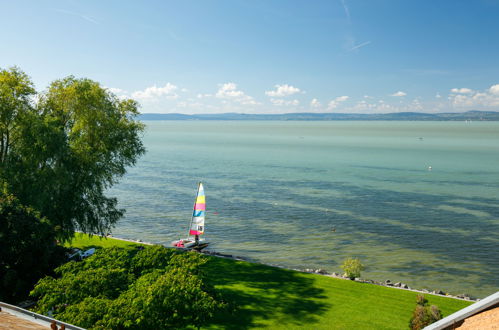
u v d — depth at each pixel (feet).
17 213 100.17
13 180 122.31
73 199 139.33
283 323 97.60
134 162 161.17
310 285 127.85
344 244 203.82
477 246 198.39
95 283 74.23
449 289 150.10
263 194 325.83
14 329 41.14
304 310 106.52
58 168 127.44
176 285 72.90
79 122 138.62
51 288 72.33
